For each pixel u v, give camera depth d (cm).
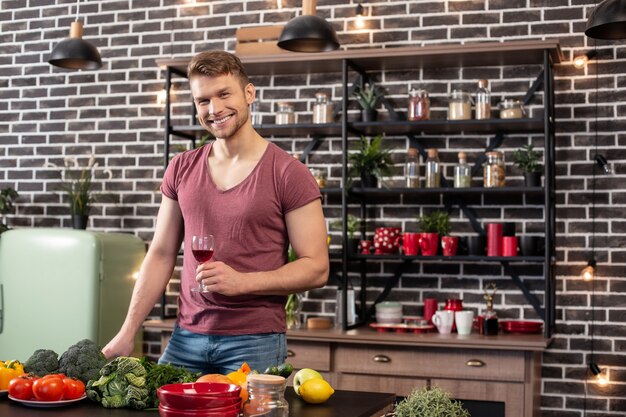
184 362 272
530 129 495
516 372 431
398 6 524
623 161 485
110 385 217
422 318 504
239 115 268
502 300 497
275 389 198
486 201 502
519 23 506
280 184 273
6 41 599
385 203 518
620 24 392
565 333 487
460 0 516
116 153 573
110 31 579
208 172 279
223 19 557
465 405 438
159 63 520
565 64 496
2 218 591
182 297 279
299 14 544
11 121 595
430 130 503
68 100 584
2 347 521
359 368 455
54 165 582
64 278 512
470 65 505
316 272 270
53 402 215
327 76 534
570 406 484
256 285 257
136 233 567
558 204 493
